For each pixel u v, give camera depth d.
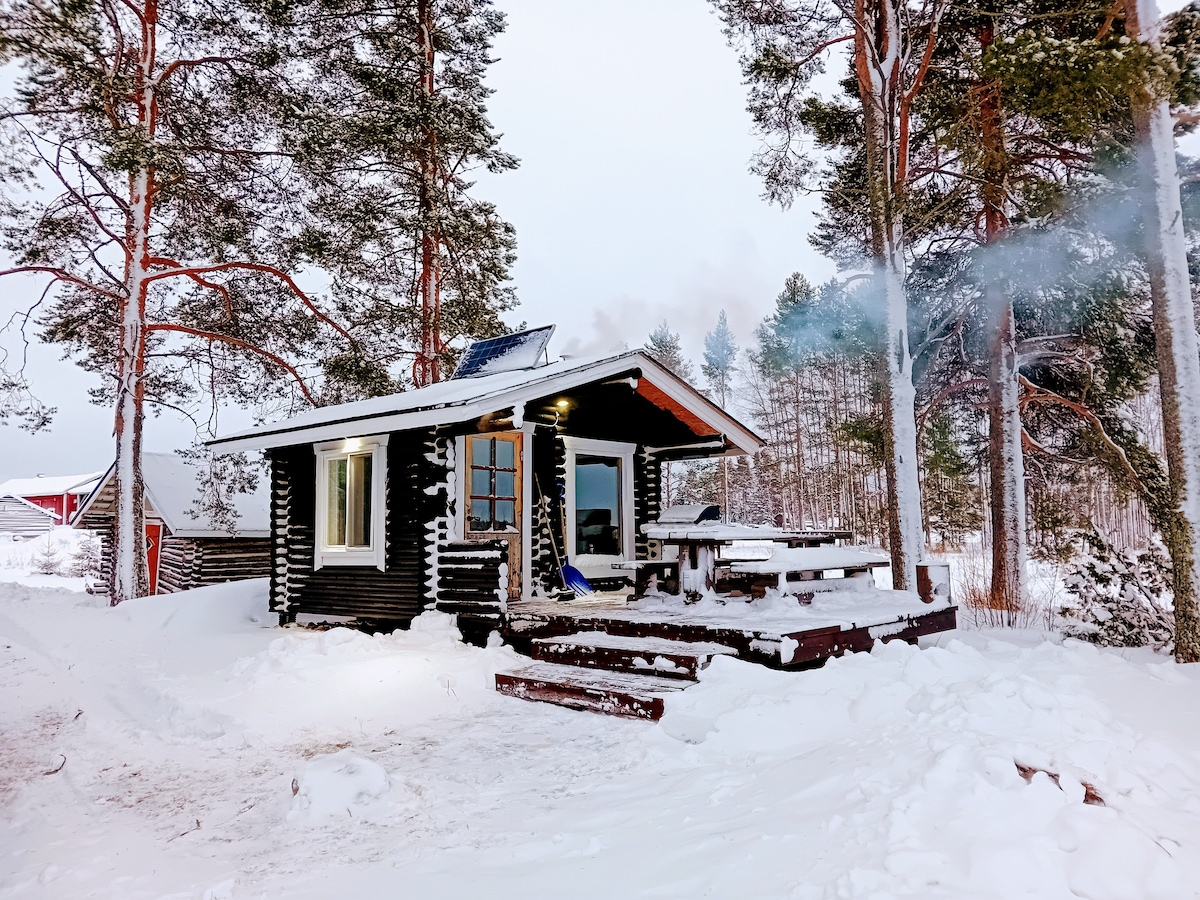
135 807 4.30
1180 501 6.98
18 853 3.62
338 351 17.31
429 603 8.55
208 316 16.62
